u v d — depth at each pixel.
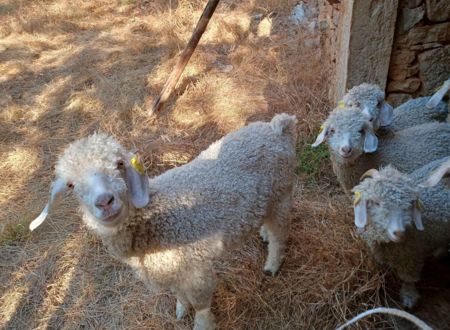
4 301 1.31
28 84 2.35
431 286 1.22
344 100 1.36
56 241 1.48
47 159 1.84
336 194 1.56
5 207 1.62
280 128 1.18
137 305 1.27
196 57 2.34
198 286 1.08
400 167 1.30
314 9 2.63
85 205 0.90
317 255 1.31
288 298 1.22
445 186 1.11
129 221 0.96
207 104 2.03
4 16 3.03
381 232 1.02
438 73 1.57
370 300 1.18
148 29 2.76
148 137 1.89
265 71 2.22
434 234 1.08
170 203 1.02
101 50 2.58
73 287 1.33
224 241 1.08
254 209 1.12
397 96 1.64
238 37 2.52
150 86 2.20
